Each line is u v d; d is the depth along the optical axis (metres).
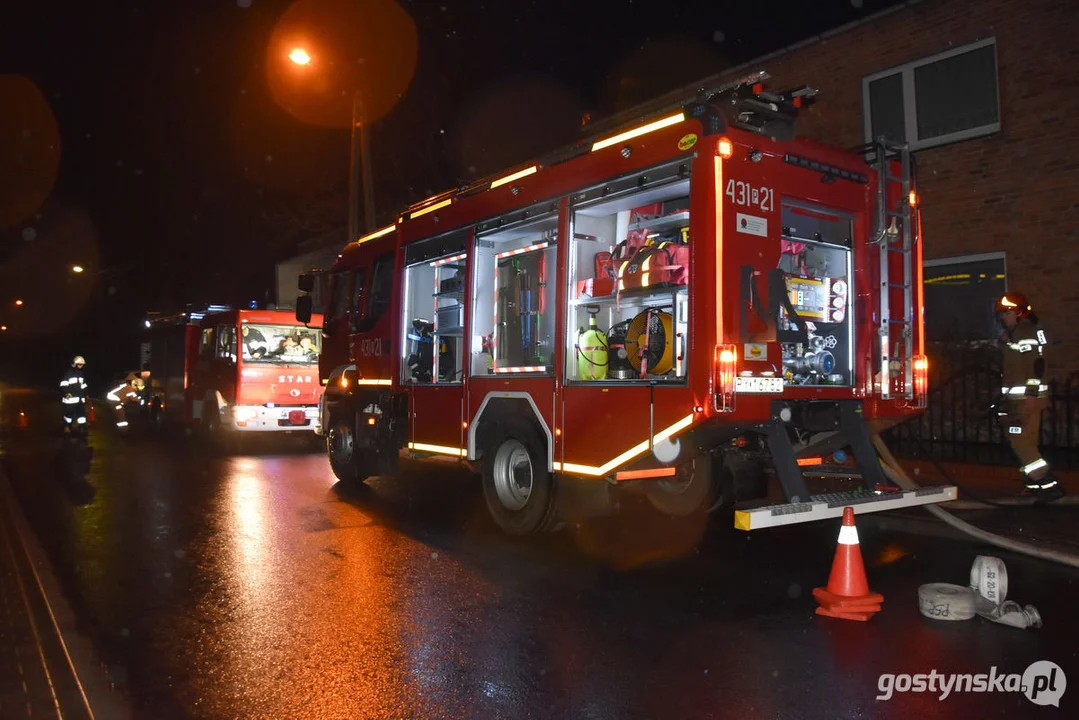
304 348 15.41
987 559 5.14
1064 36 10.76
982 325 11.62
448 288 8.49
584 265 6.84
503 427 7.46
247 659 4.64
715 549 7.00
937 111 12.09
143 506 9.25
